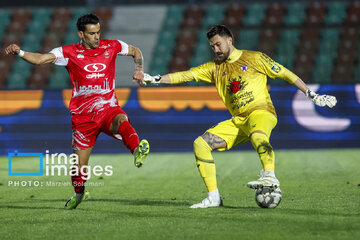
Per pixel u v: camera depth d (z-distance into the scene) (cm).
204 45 8256
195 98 5516
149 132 5522
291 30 8200
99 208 2170
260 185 1898
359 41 8006
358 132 5416
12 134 5531
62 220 1872
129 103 5534
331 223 1666
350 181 3052
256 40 8131
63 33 8631
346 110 5422
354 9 8531
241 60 2089
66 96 5534
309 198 2325
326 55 7875
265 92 2097
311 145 5438
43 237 1580
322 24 8412
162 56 8156
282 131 5459
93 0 9250
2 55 8038
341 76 7681
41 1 9212
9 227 1753
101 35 8606
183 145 5509
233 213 1894
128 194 2673
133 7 9144
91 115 2070
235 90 2089
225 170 3828
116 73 7906
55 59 2017
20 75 7819
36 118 5531
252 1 9062
